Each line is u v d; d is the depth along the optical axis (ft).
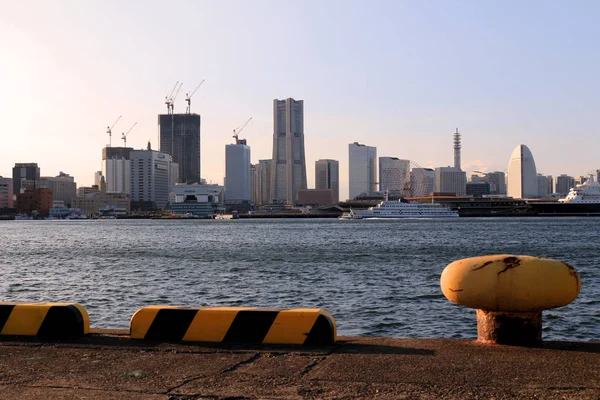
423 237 422.00
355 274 171.94
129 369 28.37
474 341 33.06
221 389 25.22
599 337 82.28
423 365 28.04
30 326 35.55
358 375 26.73
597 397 23.49
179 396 24.41
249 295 130.72
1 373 27.86
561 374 26.35
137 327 34.68
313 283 150.92
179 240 414.82
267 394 24.53
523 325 31.78
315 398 23.98
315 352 30.76
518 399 23.45
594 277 157.38
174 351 31.60
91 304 117.60
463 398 23.67
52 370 28.32
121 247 334.24
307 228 650.02
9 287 149.38
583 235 436.76
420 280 154.40
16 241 414.21
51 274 181.57
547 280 30.04
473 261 31.71
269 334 32.96
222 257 247.91
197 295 131.23
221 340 33.53
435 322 95.50
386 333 88.53
